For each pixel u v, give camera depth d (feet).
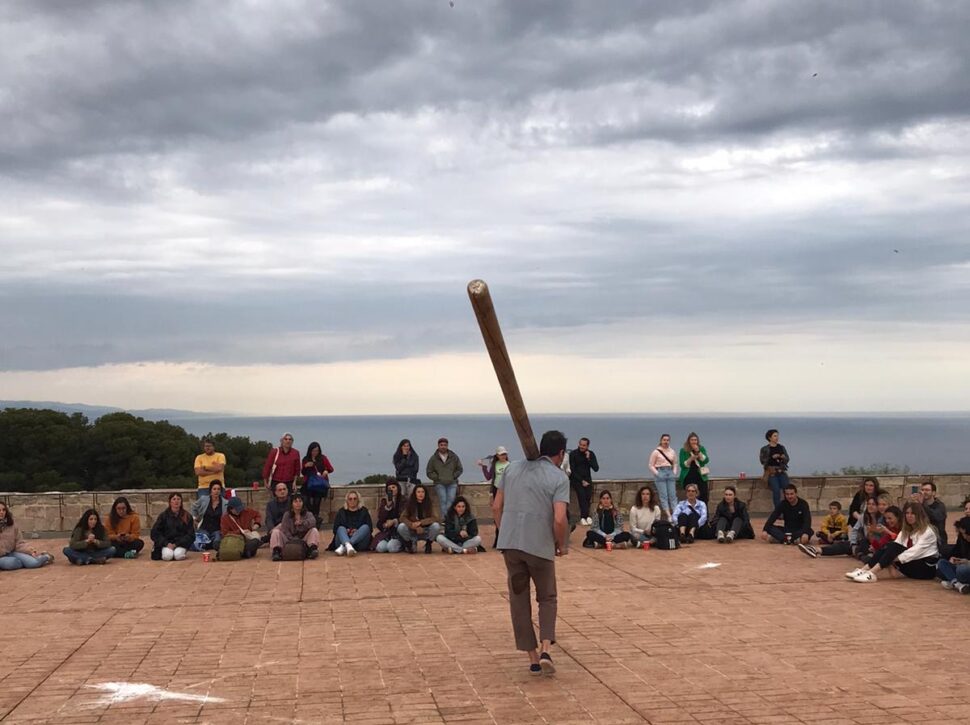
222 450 168.45
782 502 55.52
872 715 21.54
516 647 27.53
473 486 64.80
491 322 21.01
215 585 42.22
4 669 27.04
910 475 70.64
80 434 156.35
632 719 21.38
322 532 61.62
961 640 29.58
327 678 25.40
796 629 31.32
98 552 49.16
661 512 53.67
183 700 23.57
